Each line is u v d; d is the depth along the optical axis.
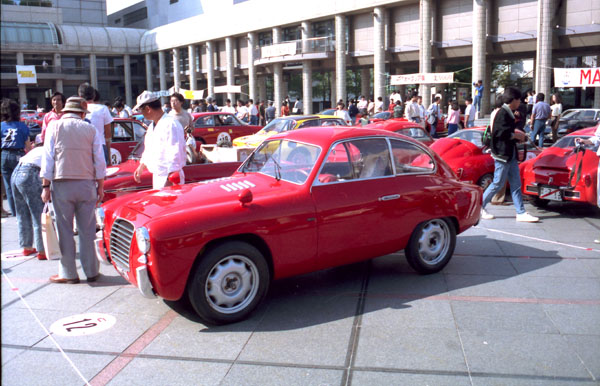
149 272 3.96
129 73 60.66
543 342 3.77
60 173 5.03
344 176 4.76
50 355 3.70
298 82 49.88
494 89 34.38
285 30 43.19
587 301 4.55
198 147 8.53
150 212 4.20
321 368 3.45
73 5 73.56
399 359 3.55
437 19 31.00
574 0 24.89
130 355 3.69
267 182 4.83
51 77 55.19
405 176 5.14
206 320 4.13
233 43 47.94
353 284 5.15
